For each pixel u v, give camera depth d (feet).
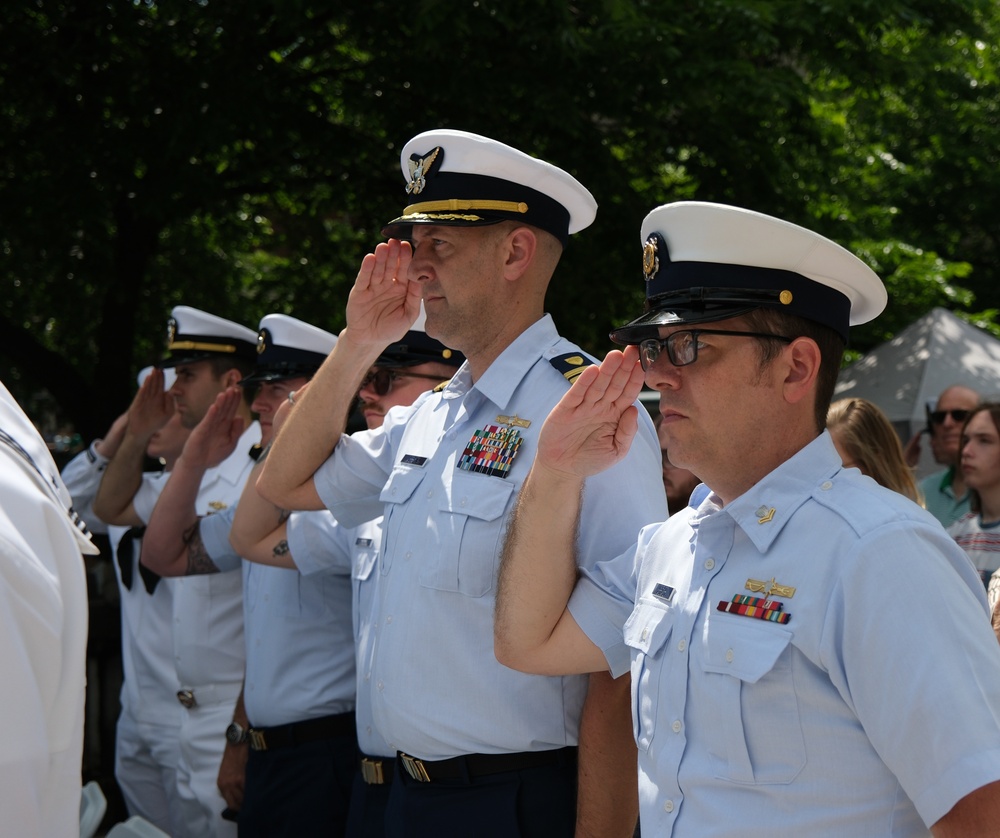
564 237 7.80
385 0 22.15
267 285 31.81
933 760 4.37
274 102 23.62
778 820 4.75
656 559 5.77
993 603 7.88
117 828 8.58
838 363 5.45
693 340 5.24
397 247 7.62
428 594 7.20
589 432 5.76
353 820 8.53
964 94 40.09
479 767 7.02
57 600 3.84
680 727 5.15
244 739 11.37
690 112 24.06
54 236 24.76
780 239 5.21
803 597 4.84
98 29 22.12
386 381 9.87
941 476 15.75
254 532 9.93
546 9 21.08
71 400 27.17
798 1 22.94
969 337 23.99
